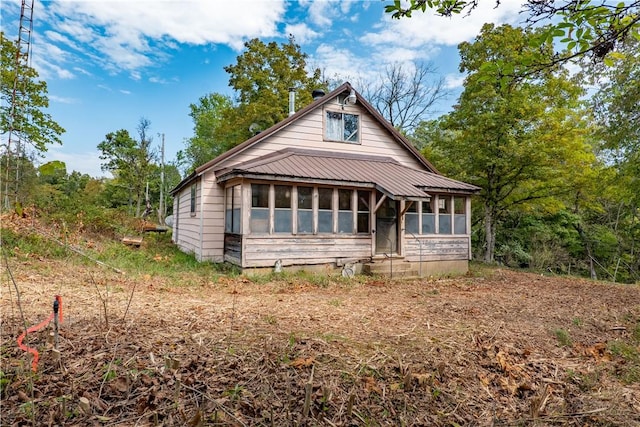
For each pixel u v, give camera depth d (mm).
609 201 18109
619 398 3086
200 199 10984
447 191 11133
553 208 15531
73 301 4754
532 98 13867
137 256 10250
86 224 12336
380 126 13102
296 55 24656
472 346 3891
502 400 2953
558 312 5926
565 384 3312
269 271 9289
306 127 12008
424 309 5605
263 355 3211
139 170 27156
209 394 2541
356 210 10375
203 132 34500
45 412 2211
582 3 2299
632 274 18125
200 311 4742
